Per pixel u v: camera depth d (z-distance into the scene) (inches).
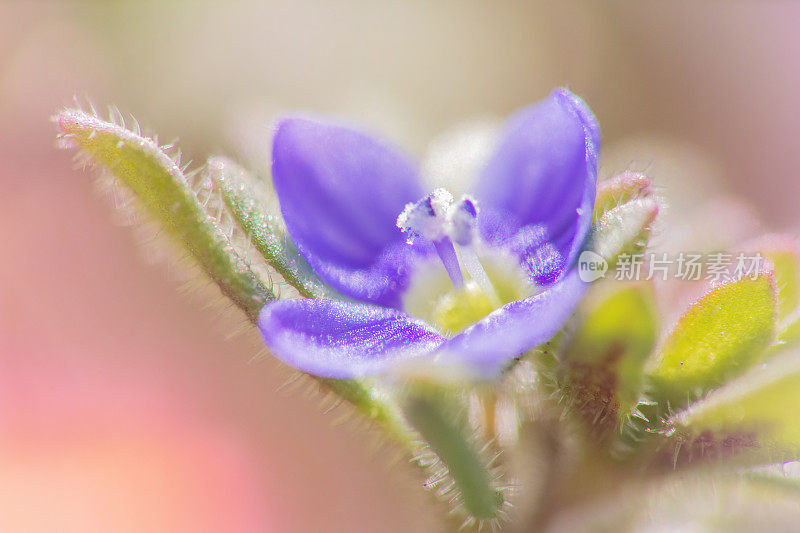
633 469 1.8
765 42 3.8
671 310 1.8
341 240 1.8
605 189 1.8
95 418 2.9
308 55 3.6
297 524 2.8
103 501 2.7
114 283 3.2
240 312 1.8
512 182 1.9
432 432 1.8
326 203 1.9
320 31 3.6
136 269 3.2
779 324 1.8
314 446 2.9
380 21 3.7
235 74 3.5
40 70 3.5
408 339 1.8
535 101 3.7
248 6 3.6
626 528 1.9
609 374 1.8
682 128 3.7
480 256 1.9
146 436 2.9
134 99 3.5
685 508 2.0
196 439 2.9
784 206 3.6
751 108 3.7
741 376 1.8
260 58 3.5
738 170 3.7
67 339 3.0
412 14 3.7
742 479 1.8
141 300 3.2
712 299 1.8
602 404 1.8
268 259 1.8
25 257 3.2
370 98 2.0
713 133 3.7
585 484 1.8
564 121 1.8
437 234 1.8
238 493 2.8
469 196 1.8
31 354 3.0
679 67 3.8
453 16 3.7
